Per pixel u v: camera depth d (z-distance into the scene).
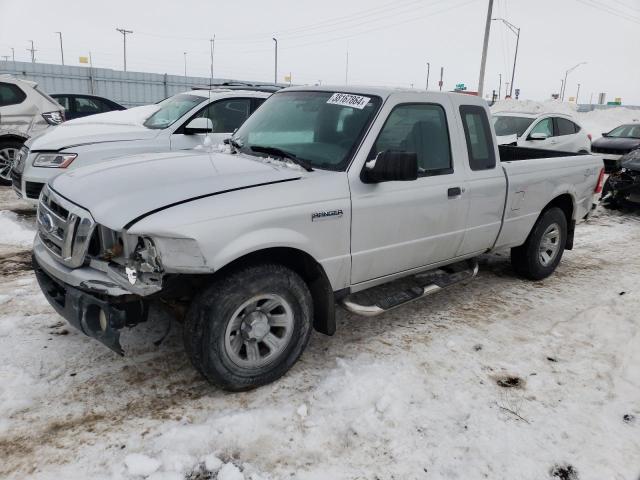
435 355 3.80
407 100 3.87
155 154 3.89
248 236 2.95
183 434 2.80
